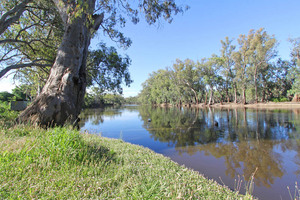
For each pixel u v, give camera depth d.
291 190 3.91
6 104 15.95
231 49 40.59
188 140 9.13
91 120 20.77
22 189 1.71
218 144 8.14
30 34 10.76
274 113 20.73
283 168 5.19
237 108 33.31
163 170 2.98
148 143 8.68
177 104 60.94
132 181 2.26
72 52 6.25
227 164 5.58
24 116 5.29
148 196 1.91
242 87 38.69
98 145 4.11
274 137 9.12
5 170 2.04
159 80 62.53
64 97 5.69
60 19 9.45
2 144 2.80
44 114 5.22
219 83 46.69
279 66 40.44
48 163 2.34
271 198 3.57
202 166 5.43
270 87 40.94
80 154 2.87
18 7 7.07
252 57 34.59
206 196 2.13
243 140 8.74
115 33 10.99
